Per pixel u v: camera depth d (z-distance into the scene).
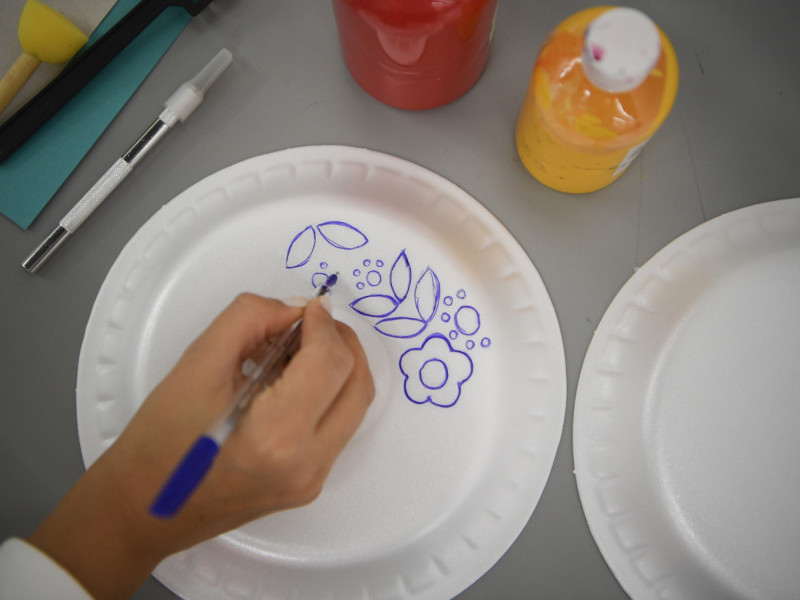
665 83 0.38
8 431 0.50
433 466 0.48
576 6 0.51
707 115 0.51
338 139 0.51
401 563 0.47
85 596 0.36
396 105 0.50
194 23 0.52
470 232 0.50
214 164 0.51
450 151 0.51
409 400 0.48
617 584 0.47
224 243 0.50
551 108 0.40
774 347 0.47
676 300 0.48
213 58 0.51
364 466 0.48
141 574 0.40
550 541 0.48
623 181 0.50
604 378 0.48
